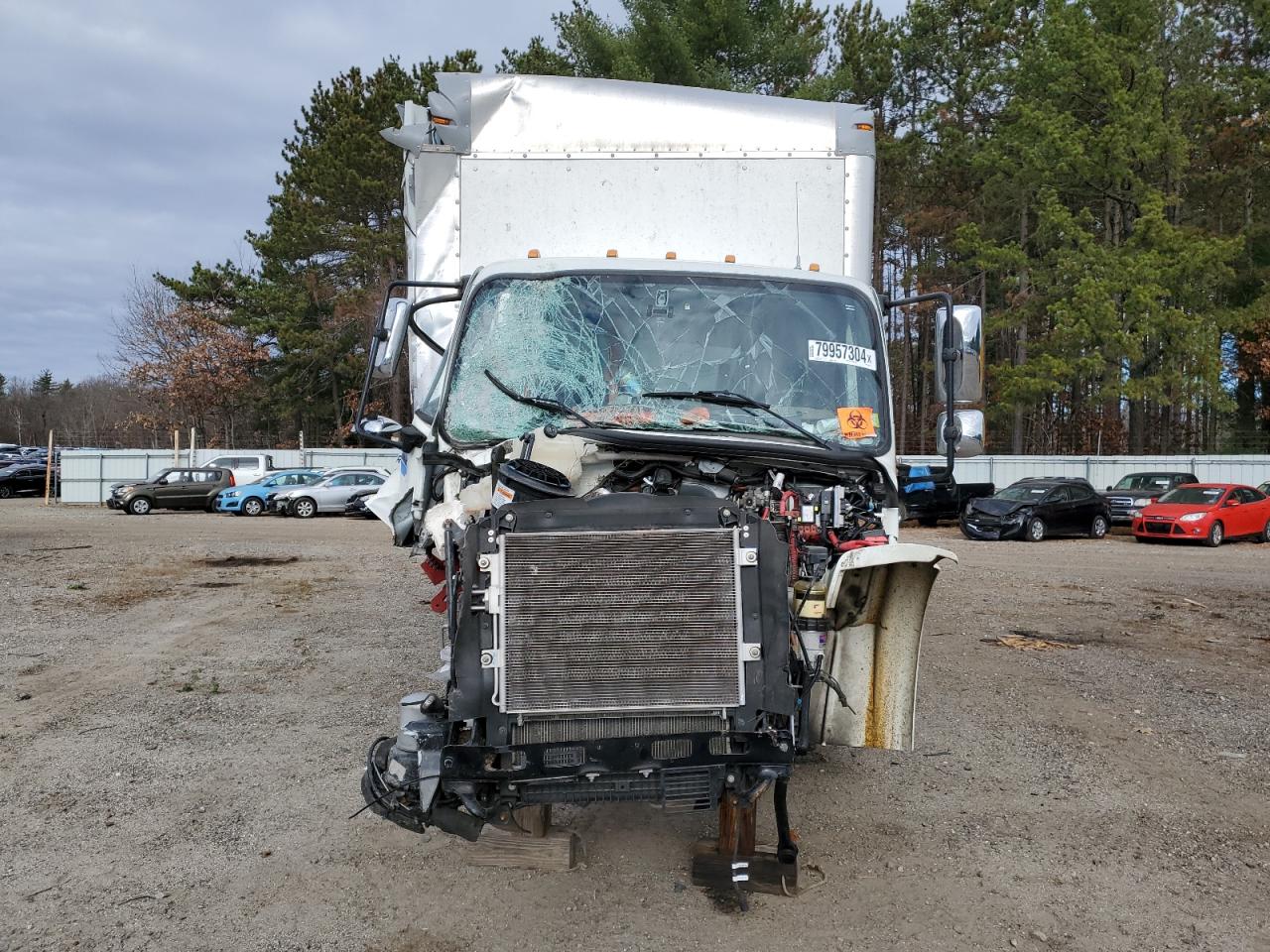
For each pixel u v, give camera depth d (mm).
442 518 4008
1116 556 18156
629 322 4699
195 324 49625
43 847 4578
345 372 49312
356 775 5559
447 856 4496
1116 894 4145
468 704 3357
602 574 3426
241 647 9109
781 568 3492
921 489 24891
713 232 6043
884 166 39906
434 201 6082
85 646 9094
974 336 5137
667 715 3398
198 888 4172
